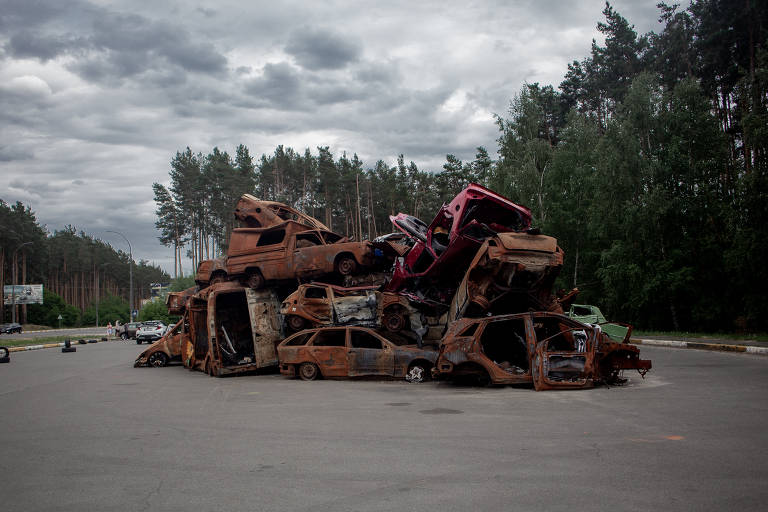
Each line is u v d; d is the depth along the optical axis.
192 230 77.69
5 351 24.12
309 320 14.88
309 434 7.11
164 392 12.36
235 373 16.45
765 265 24.92
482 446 6.12
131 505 4.48
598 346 10.77
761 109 24.77
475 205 13.16
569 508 4.07
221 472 5.41
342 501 4.41
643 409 8.12
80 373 17.75
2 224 82.56
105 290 130.88
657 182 30.58
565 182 38.38
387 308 14.12
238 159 73.38
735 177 29.47
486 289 12.04
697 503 4.11
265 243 18.53
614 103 49.53
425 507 4.20
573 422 7.30
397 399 10.05
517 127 41.03
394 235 17.08
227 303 18.23
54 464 5.91
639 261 30.67
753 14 31.72
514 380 10.93
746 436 6.23
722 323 29.80
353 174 65.69
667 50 39.25
